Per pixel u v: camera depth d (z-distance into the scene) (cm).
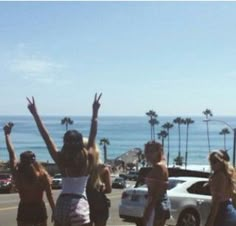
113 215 1608
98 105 514
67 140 485
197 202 1177
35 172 611
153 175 610
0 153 16088
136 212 1172
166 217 616
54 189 3825
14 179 616
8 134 623
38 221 618
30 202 616
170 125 13000
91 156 505
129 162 10338
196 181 1202
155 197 606
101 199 600
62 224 483
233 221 619
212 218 620
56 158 490
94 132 512
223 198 619
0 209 1745
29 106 503
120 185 4956
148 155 618
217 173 621
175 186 1180
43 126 499
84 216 484
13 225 1320
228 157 632
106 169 607
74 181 488
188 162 13950
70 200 482
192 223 1167
